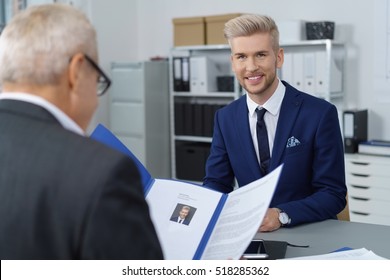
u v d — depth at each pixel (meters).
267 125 1.97
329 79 3.99
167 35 5.23
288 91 1.98
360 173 3.81
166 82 4.99
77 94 0.89
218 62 4.89
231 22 1.88
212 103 4.88
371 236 1.63
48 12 0.86
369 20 4.14
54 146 0.81
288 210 1.74
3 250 0.79
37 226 0.77
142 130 4.82
